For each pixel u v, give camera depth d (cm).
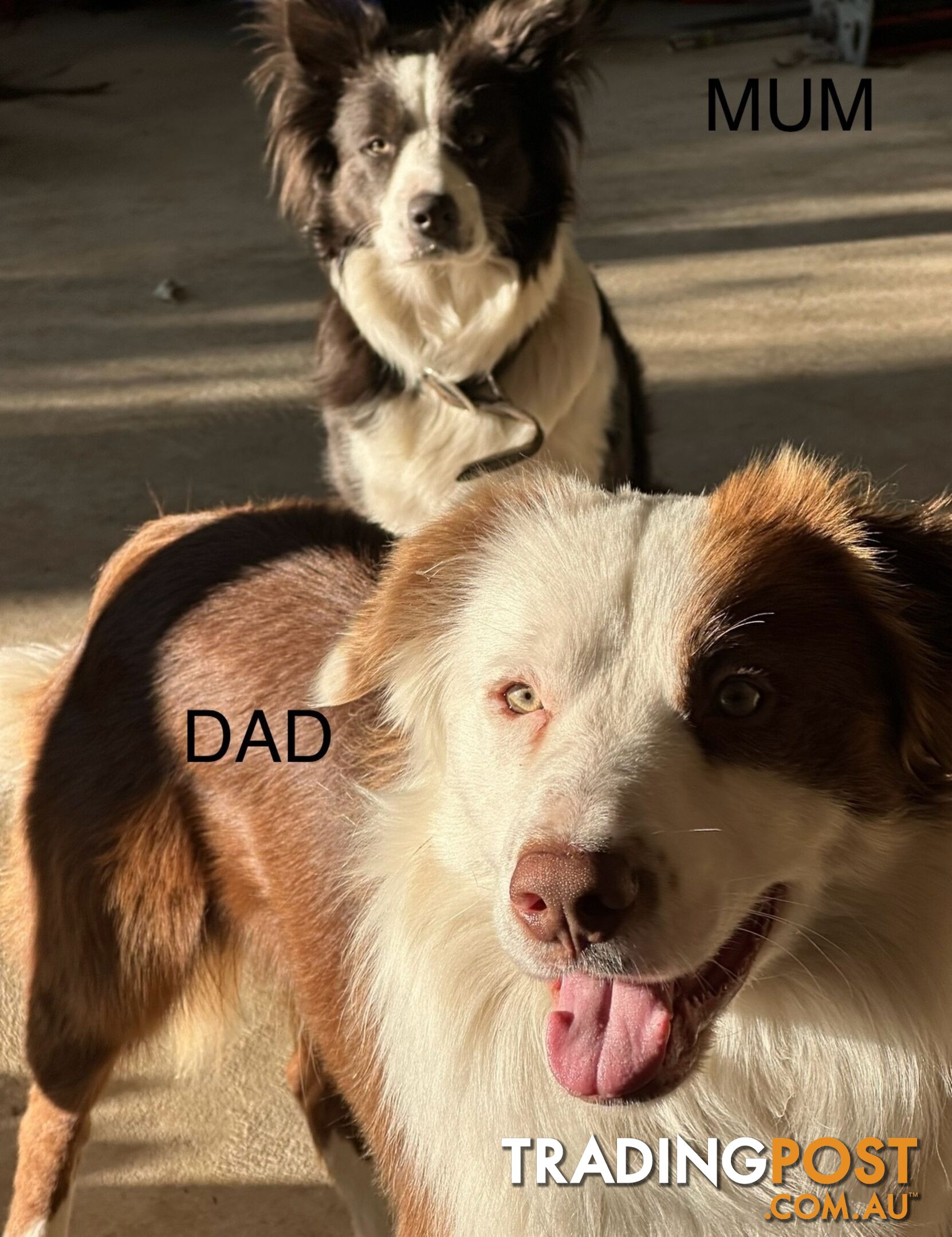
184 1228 282
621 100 1166
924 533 209
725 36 1325
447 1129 211
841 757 191
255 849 262
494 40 453
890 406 610
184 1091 316
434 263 436
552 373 455
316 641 263
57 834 283
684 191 924
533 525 215
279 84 485
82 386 661
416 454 459
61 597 484
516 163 453
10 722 318
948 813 200
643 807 171
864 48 1218
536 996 202
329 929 246
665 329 705
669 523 203
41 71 1347
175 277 800
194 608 281
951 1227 237
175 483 566
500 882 180
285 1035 331
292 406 632
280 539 289
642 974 170
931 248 801
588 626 190
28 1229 278
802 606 193
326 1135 295
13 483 569
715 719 186
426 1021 211
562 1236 207
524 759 192
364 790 233
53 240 875
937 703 199
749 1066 207
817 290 747
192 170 1016
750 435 589
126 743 278
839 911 198
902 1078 204
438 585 225
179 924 277
